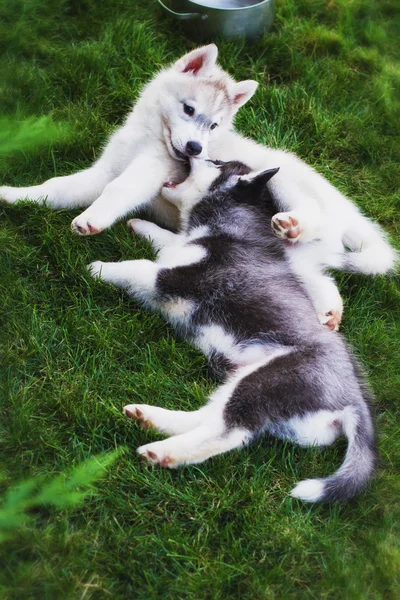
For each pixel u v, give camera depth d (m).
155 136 1.85
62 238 1.75
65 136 1.89
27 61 2.07
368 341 1.75
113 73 2.07
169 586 1.44
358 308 1.79
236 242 1.72
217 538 1.49
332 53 2.25
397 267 1.86
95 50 2.09
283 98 2.09
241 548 1.48
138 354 1.67
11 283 1.69
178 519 1.51
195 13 2.15
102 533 1.47
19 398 1.56
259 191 1.76
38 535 1.45
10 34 2.08
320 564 1.49
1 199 1.78
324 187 1.83
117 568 1.45
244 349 1.65
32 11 2.15
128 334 1.67
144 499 1.51
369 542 1.51
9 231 1.76
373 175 2.02
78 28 2.16
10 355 1.61
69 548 1.45
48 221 1.77
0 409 1.56
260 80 2.14
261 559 1.48
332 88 2.15
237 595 1.45
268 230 1.75
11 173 1.86
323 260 1.77
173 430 1.56
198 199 1.78
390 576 1.48
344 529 1.52
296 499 1.54
